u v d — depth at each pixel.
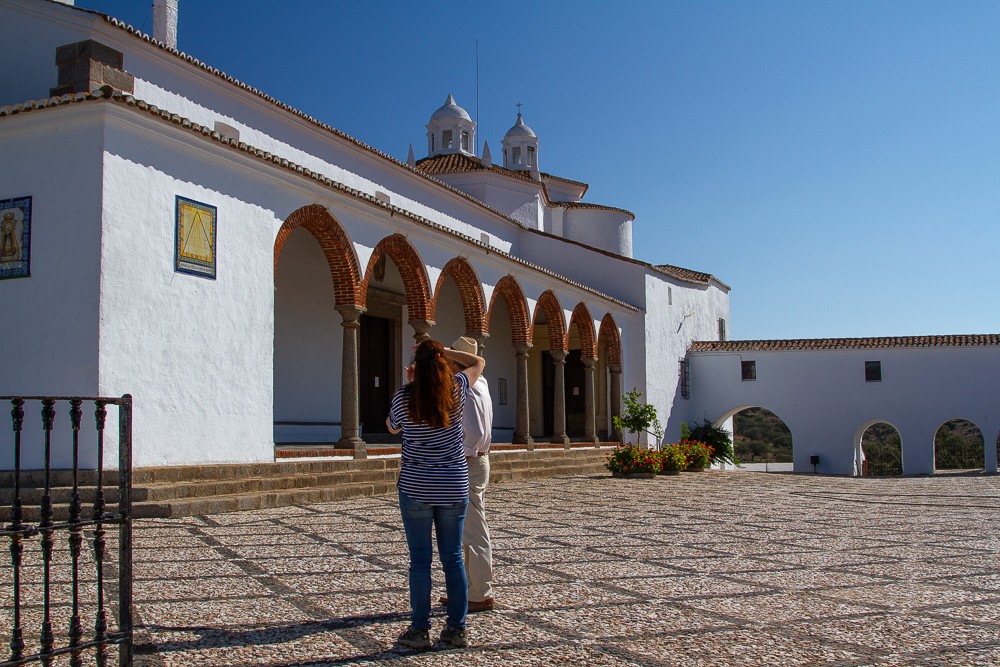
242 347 12.33
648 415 24.42
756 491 16.53
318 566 6.81
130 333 10.50
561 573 6.81
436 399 4.63
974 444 54.50
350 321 14.74
